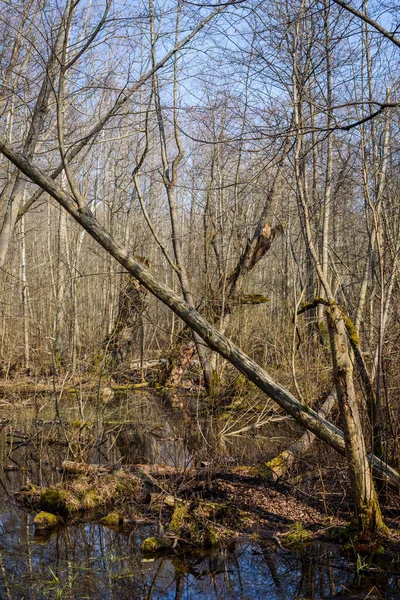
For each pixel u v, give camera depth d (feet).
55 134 35.24
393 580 16.08
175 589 15.92
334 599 15.07
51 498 21.86
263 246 42.37
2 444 30.58
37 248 78.79
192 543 18.60
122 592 15.67
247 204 45.39
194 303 42.75
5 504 22.45
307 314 40.68
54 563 17.51
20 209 29.27
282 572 16.79
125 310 45.83
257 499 21.67
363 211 33.68
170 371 48.70
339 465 23.16
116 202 60.90
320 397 30.86
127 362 49.29
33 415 36.60
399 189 25.99
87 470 24.40
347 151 33.71
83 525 20.47
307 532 18.94
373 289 26.14
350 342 20.68
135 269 18.06
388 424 21.09
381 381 22.15
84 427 28.91
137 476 23.88
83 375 39.86
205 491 22.67
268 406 37.01
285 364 34.86
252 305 43.09
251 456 27.37
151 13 28.48
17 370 47.29
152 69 27.20
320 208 28.07
